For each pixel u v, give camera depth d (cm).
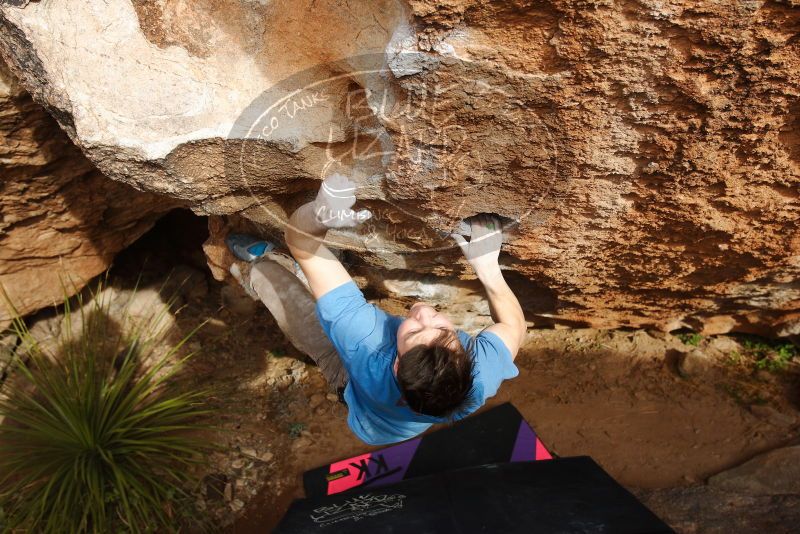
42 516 311
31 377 336
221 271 327
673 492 321
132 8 175
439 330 174
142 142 187
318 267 197
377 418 202
